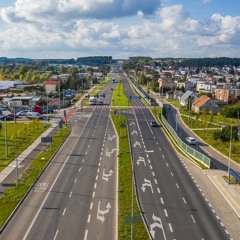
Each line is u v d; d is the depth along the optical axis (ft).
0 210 154.51
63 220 146.82
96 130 335.26
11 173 205.57
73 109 480.64
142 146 274.57
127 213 153.17
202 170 215.92
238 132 315.37
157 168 219.41
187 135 330.75
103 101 567.18
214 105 462.19
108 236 133.90
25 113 426.10
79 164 223.92
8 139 291.38
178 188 185.57
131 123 374.43
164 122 369.71
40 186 184.75
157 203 165.48
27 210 155.94
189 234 137.28
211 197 174.40
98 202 165.17
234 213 156.97
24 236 133.69
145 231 136.98
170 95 649.20
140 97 604.90
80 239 131.64
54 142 280.10
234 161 242.78
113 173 207.00
